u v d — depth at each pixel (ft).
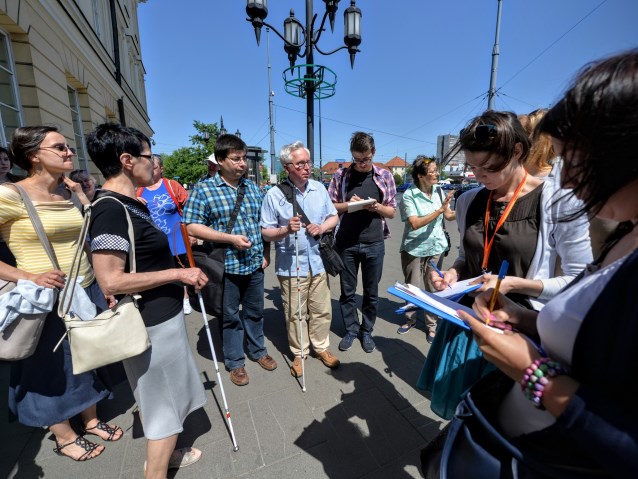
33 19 14.73
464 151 4.00
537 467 2.25
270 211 8.18
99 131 4.48
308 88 13.50
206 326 6.34
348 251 9.30
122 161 4.53
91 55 22.44
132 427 6.81
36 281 5.59
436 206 9.85
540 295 3.86
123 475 5.69
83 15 20.74
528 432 2.52
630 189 1.79
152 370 4.84
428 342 10.00
